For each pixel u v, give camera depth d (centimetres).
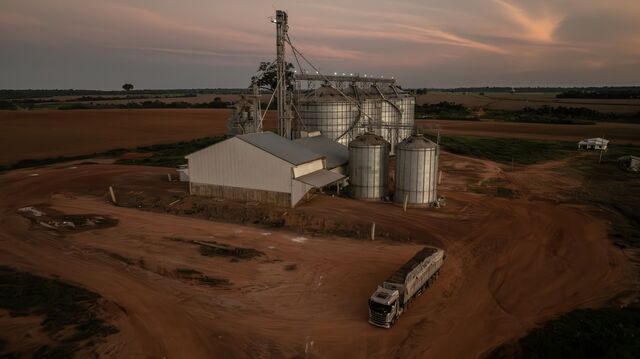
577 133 10744
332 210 3925
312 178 4125
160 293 2564
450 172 6050
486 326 2225
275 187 4034
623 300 2481
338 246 3269
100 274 2816
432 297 2527
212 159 4319
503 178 5656
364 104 6644
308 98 6275
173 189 4866
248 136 4334
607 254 3148
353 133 6381
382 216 3831
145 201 4469
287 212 3859
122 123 13175
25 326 2134
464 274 2828
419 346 2059
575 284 2695
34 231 3644
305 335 2153
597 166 6412
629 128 11731
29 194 4900
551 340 2016
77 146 8994
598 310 2323
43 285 2595
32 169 6419
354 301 2483
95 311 2323
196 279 2747
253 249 3206
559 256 3120
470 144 8512
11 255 3133
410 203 4184
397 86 8275
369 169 4347
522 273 2852
